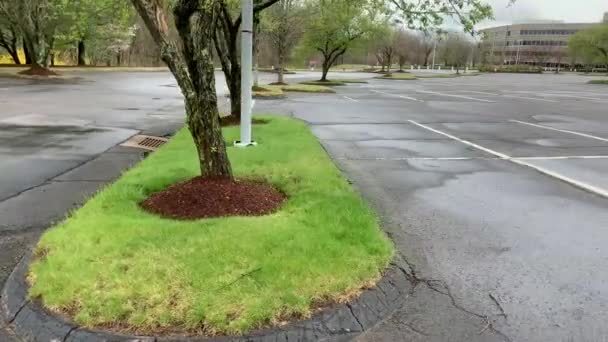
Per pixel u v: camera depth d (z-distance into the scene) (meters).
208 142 4.91
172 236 3.80
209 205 4.54
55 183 6.00
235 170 6.08
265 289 3.10
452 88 31.02
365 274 3.44
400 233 4.55
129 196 4.97
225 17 9.77
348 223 4.28
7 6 27.67
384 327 3.03
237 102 10.45
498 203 5.57
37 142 8.66
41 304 3.02
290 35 27.28
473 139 10.14
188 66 4.66
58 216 4.80
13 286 3.29
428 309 3.22
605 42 51.88
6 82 23.59
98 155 7.74
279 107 16.12
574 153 8.72
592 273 3.78
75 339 2.75
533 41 98.38
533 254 4.12
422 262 3.92
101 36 38.00
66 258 3.44
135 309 2.89
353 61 85.50
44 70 28.91
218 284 3.12
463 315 3.15
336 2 7.96
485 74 65.69
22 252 3.95
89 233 3.86
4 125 10.45
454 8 5.95
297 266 3.39
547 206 5.49
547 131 11.55
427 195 5.84
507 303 3.30
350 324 3.01
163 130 10.51
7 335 2.88
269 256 3.51
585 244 4.37
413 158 8.05
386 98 21.33
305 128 10.21
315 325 2.93
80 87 22.58
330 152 8.45
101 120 11.77
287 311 2.96
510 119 13.96
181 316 2.84
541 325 3.05
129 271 3.25
